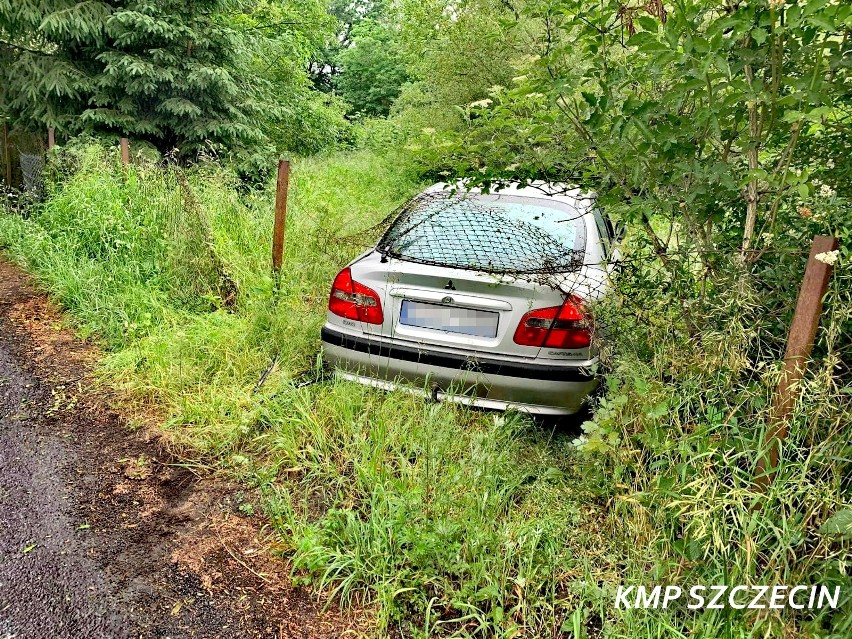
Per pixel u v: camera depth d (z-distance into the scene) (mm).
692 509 2105
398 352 3260
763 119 2203
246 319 4547
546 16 2367
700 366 2316
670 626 1982
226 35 9914
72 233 5969
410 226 3729
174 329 4398
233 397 3582
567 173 2932
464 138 2799
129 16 8695
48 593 2238
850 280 2150
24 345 4473
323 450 3113
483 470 2797
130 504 2799
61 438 3305
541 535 2465
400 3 12688
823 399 1946
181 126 9734
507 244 3410
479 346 3135
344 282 3461
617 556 2375
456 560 2354
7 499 2754
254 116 10969
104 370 4059
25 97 8891
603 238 3746
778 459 2053
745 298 2318
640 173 2395
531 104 2643
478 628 2098
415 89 12906
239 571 2420
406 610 2229
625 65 2314
